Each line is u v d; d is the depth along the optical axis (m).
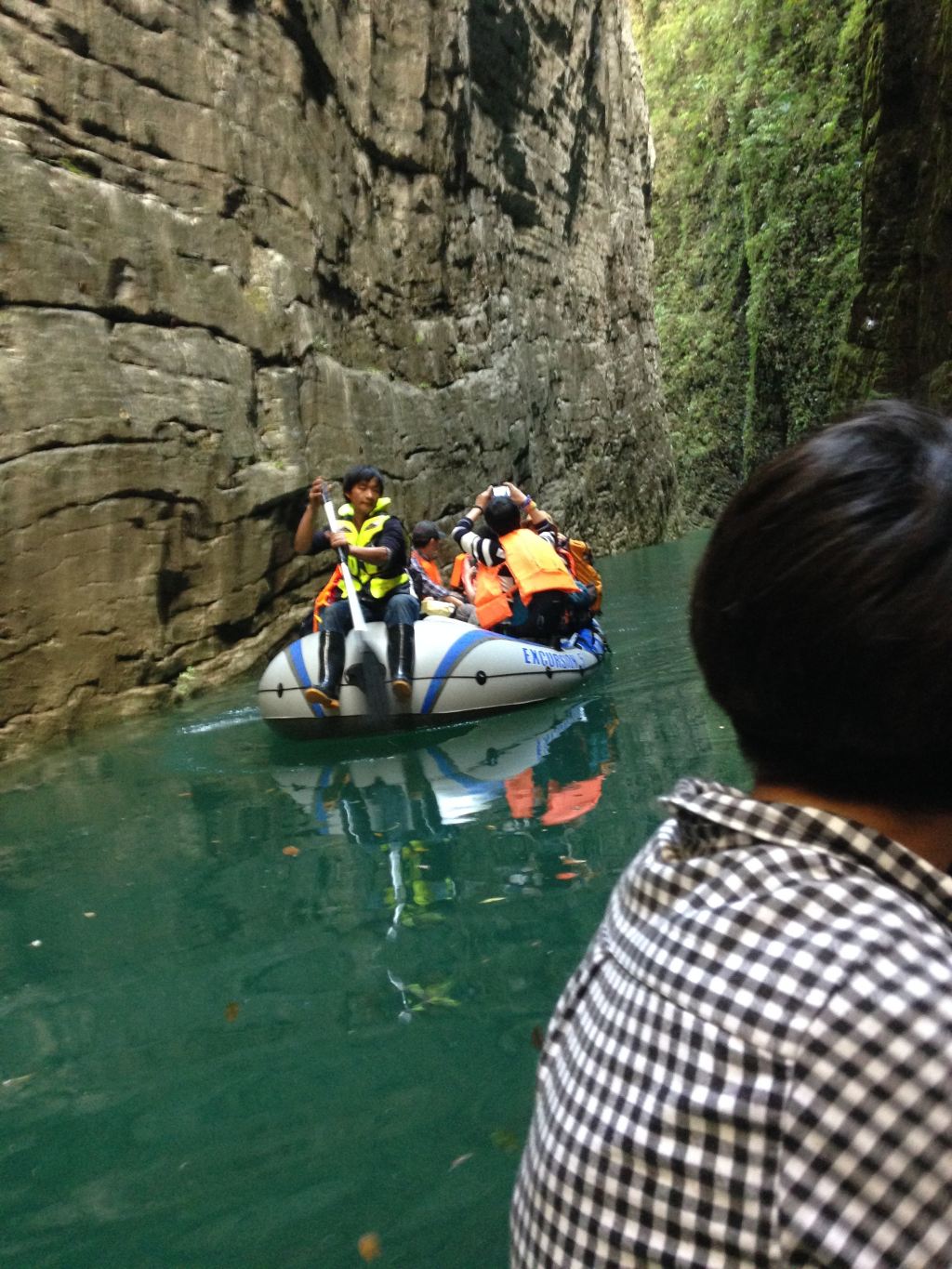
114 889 3.40
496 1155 1.83
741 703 0.76
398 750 5.03
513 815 3.80
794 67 22.94
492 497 6.96
